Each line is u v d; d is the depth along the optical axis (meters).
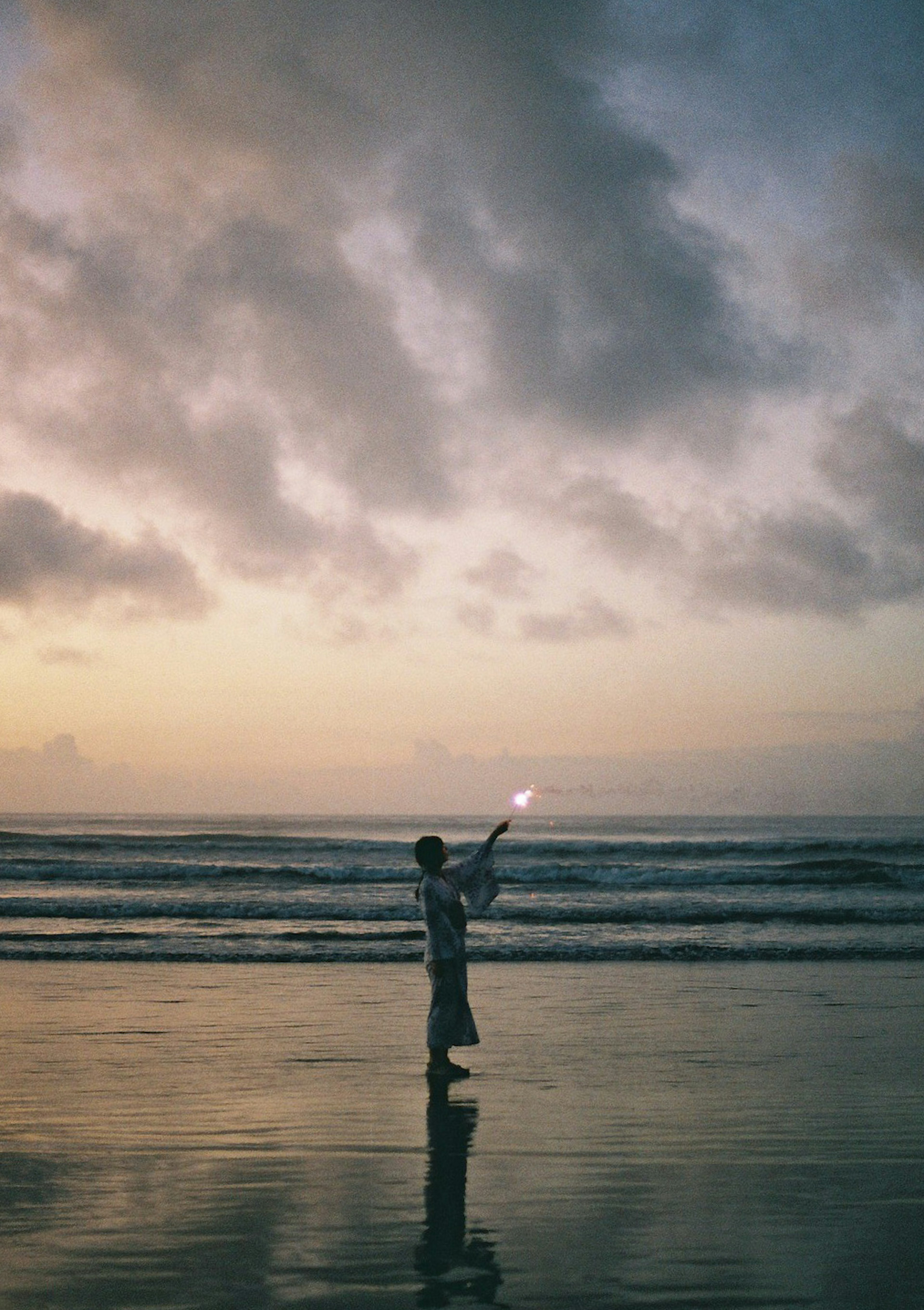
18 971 11.65
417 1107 6.05
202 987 10.62
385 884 25.23
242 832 85.62
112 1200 4.38
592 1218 4.17
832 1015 9.32
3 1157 5.03
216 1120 5.74
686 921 17.06
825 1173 4.81
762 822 137.00
